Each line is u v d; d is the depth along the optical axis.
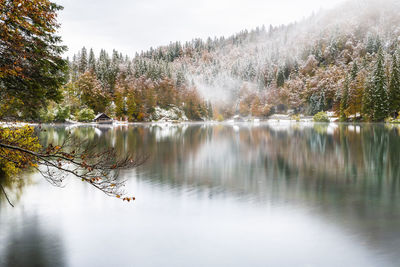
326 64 171.88
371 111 73.19
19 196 12.20
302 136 43.38
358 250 7.36
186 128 75.62
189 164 20.23
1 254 7.38
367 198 11.91
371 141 32.91
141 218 9.75
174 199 11.94
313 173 17.02
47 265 6.86
